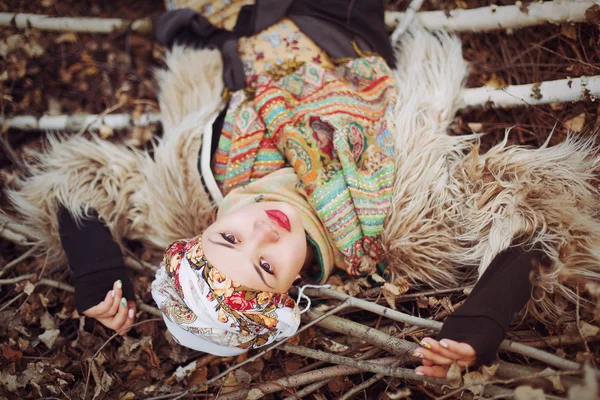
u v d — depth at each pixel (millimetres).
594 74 2824
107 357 2711
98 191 2828
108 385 2561
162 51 3395
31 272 2918
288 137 2592
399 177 2572
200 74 2973
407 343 2336
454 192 2535
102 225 2777
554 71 2943
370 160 2566
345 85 2775
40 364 2605
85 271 2625
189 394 2559
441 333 2178
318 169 2531
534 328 2500
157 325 2859
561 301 2412
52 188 2801
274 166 2668
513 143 2947
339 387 2557
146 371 2699
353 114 2688
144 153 3004
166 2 3223
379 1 2998
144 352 2736
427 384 2381
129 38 3422
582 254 2334
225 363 2689
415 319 2357
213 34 3100
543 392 1970
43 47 3359
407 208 2531
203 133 2764
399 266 2596
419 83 2844
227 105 2832
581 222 2322
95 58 3445
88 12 3486
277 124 2652
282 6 2947
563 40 2949
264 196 2529
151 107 3318
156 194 2771
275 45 2938
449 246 2518
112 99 3379
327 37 2930
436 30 3068
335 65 2920
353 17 2945
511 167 2479
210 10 3115
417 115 2723
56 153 2902
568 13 2832
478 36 3133
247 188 2584
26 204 2820
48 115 3285
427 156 2605
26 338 2779
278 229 2260
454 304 2523
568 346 2398
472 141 2902
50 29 3350
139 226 2867
